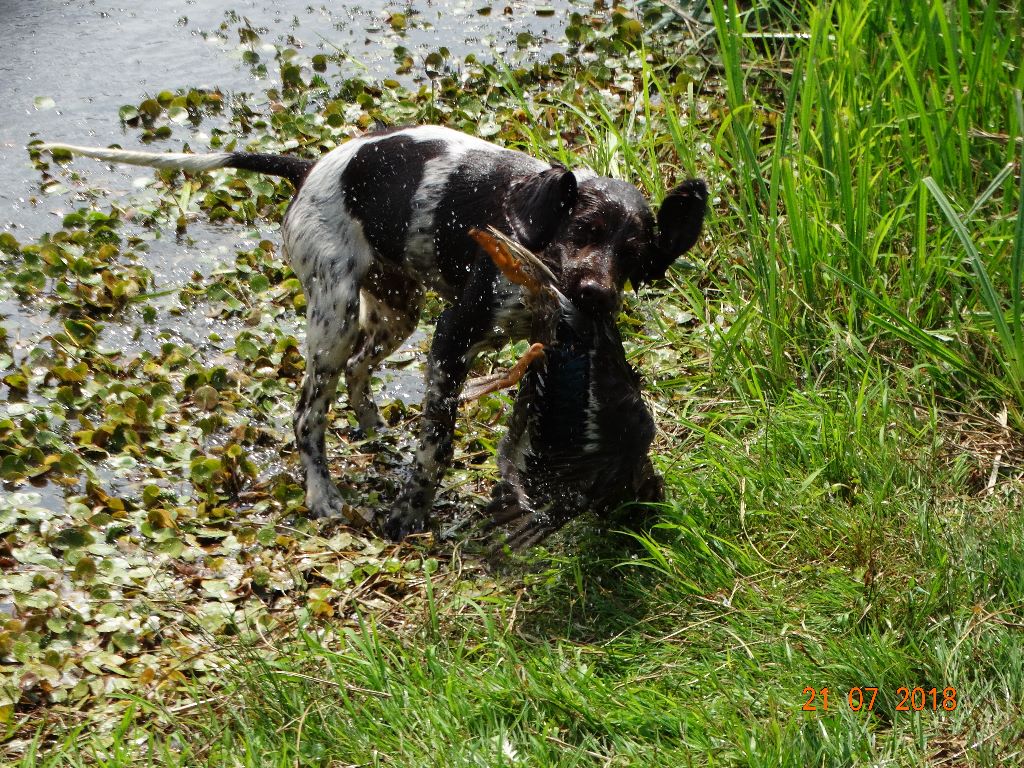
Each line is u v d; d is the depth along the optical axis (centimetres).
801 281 673
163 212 833
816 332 661
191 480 611
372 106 931
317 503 601
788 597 493
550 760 420
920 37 755
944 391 617
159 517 576
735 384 630
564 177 506
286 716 450
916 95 686
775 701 429
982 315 629
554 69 988
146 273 764
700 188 524
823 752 406
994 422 593
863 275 659
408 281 629
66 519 584
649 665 465
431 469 573
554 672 458
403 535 580
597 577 523
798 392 612
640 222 522
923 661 445
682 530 527
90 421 646
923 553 503
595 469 490
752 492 550
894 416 590
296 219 609
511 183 552
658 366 673
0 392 670
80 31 1062
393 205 584
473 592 530
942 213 678
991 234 663
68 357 691
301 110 936
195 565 559
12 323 726
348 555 568
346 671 468
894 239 693
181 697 479
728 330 680
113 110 942
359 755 424
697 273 737
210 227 826
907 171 705
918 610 472
